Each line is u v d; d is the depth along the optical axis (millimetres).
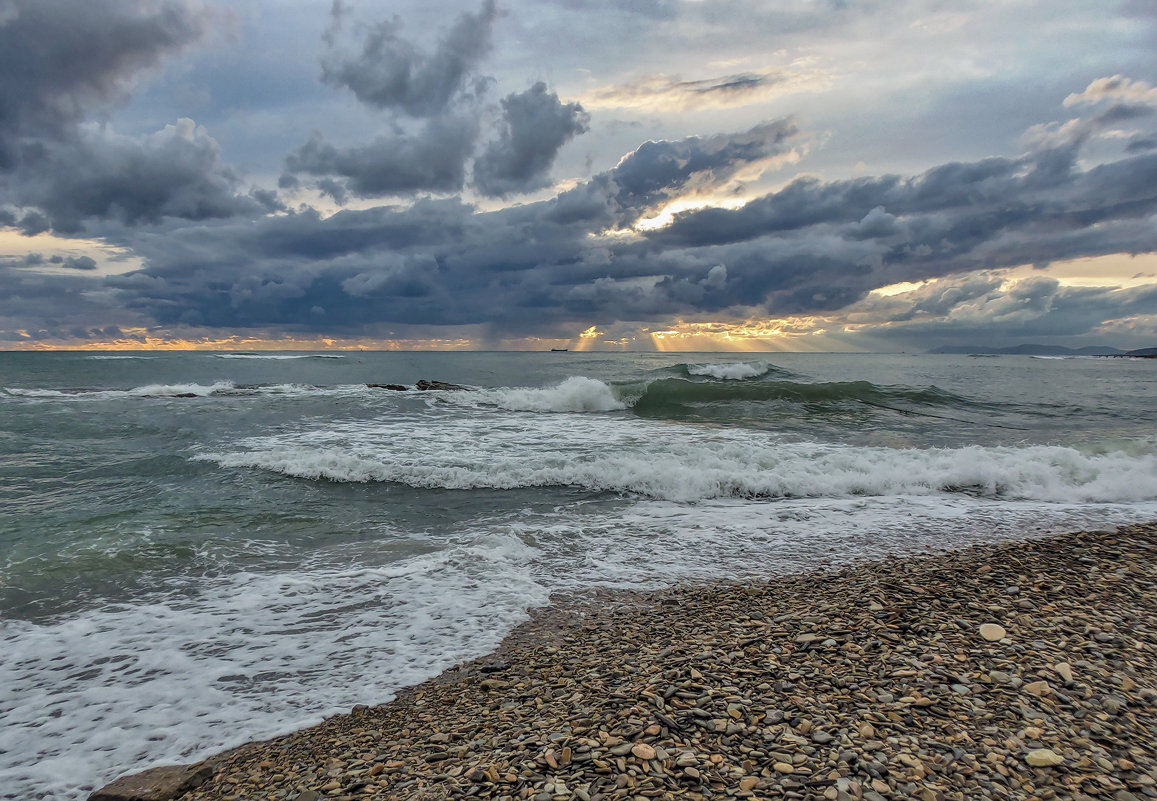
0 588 6199
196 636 5285
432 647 5098
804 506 9523
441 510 9234
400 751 3572
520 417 18641
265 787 3318
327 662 4863
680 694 3859
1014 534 8016
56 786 3465
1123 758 3088
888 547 7523
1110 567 6328
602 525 8547
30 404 19844
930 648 4398
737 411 19953
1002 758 3098
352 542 7762
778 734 3352
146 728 4016
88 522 8297
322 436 14742
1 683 4535
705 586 6336
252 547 7496
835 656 4340
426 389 27922
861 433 15703
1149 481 10430
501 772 3133
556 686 4258
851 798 2781
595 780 3000
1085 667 4055
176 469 11305
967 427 16844
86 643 5148
